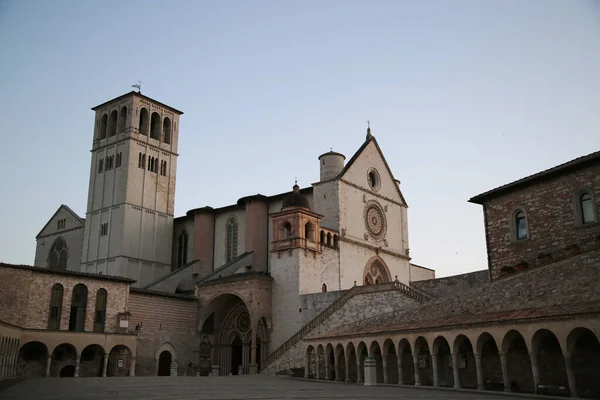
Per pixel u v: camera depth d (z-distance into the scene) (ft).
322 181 270.46
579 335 112.16
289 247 242.99
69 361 217.77
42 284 210.38
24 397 95.09
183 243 327.26
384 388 134.62
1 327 169.27
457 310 142.10
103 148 334.24
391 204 300.81
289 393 113.91
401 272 295.48
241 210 296.30
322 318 217.56
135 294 239.30
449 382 144.05
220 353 261.24
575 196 146.30
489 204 171.94
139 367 234.17
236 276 246.88
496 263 166.20
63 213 358.23
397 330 147.74
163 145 340.59
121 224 309.01
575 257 116.57
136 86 334.44
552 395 110.42
